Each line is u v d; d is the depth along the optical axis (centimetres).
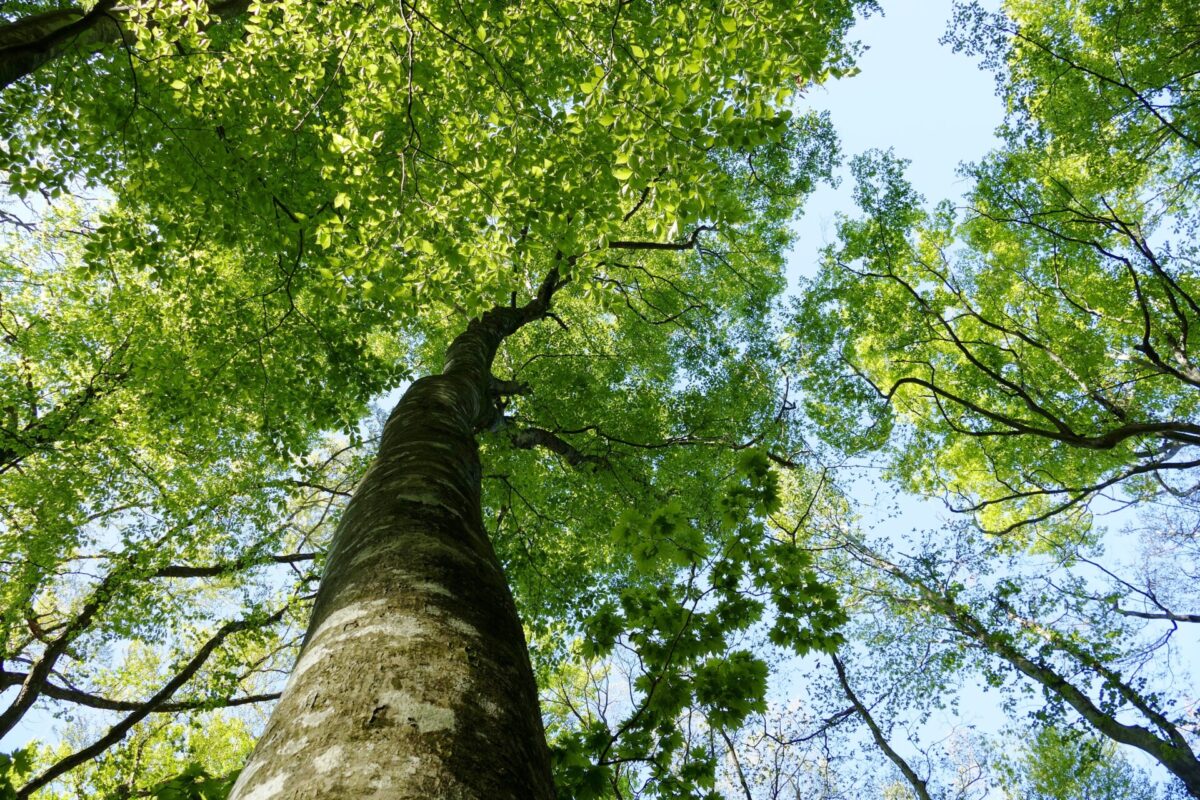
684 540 370
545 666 855
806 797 1086
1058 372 1291
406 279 430
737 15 335
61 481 849
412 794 85
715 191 364
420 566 158
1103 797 1282
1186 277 1176
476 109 482
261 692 1209
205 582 1141
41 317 867
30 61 408
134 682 1001
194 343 679
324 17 433
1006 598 1197
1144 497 1368
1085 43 1195
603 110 338
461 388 449
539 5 434
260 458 951
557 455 1060
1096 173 1173
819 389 1232
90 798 910
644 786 341
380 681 109
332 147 422
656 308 1158
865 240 1251
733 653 361
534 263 882
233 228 503
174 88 418
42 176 419
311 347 664
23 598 852
